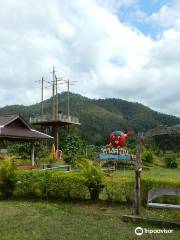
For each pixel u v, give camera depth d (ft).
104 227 30.55
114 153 137.59
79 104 429.38
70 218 33.99
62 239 27.09
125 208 38.70
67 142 158.61
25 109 404.77
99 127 350.84
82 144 165.48
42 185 44.65
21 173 46.57
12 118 98.94
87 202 42.04
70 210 37.65
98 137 309.01
